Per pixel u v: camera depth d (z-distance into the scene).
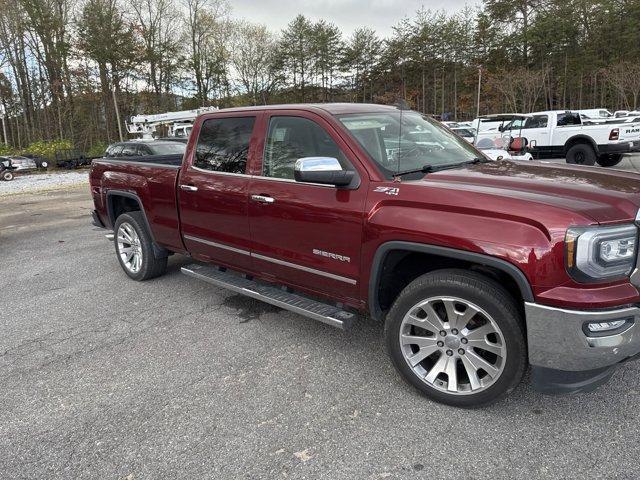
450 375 2.98
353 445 2.71
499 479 2.41
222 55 53.44
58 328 4.53
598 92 49.41
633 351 2.55
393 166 3.34
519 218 2.60
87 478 2.55
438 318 2.97
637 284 2.55
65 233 9.26
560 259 2.48
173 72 50.03
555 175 3.17
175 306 4.94
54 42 43.25
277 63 59.09
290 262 3.75
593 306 2.46
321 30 59.03
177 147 14.10
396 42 55.16
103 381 3.53
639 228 2.54
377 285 3.23
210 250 4.55
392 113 4.02
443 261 3.23
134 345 4.09
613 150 14.56
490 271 2.91
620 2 46.66
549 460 2.52
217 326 4.41
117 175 5.61
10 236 9.30
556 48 48.19
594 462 2.49
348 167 3.35
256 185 3.90
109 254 7.29
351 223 3.24
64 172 27.86
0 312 5.03
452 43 51.78
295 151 3.71
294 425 2.91
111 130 47.19
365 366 3.57
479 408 2.98
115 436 2.89
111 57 43.50
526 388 3.19
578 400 3.03
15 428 3.01
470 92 52.22
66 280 6.03
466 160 3.81
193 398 3.25
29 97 46.88
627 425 2.77
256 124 4.03
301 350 3.87
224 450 2.72
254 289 4.14
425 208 2.92
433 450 2.64
